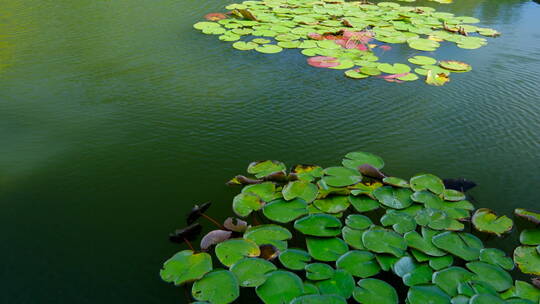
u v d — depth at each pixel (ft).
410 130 14.42
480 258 8.49
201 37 22.81
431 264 8.32
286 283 7.86
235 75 18.48
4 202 10.59
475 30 25.32
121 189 11.19
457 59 21.03
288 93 17.01
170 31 23.49
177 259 8.46
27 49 20.10
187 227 9.45
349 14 28.43
